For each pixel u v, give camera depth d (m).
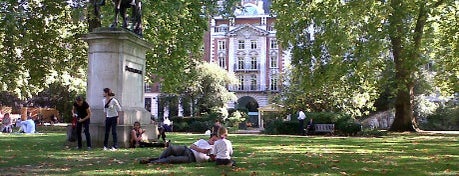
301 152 14.23
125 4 17.03
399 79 33.56
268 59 90.88
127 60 16.17
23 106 62.44
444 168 10.27
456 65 32.69
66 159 11.31
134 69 16.73
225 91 70.06
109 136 15.19
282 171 9.32
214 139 11.39
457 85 33.66
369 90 38.62
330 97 45.78
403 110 35.62
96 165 10.09
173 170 9.23
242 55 92.06
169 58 31.50
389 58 33.53
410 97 35.44
